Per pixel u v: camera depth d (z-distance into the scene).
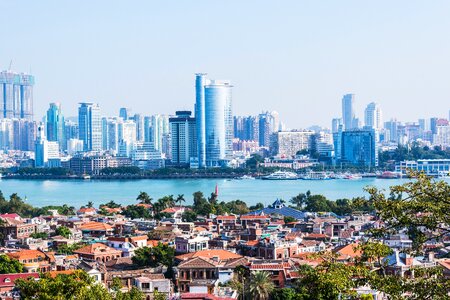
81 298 133.25
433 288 83.19
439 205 85.50
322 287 89.56
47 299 130.50
